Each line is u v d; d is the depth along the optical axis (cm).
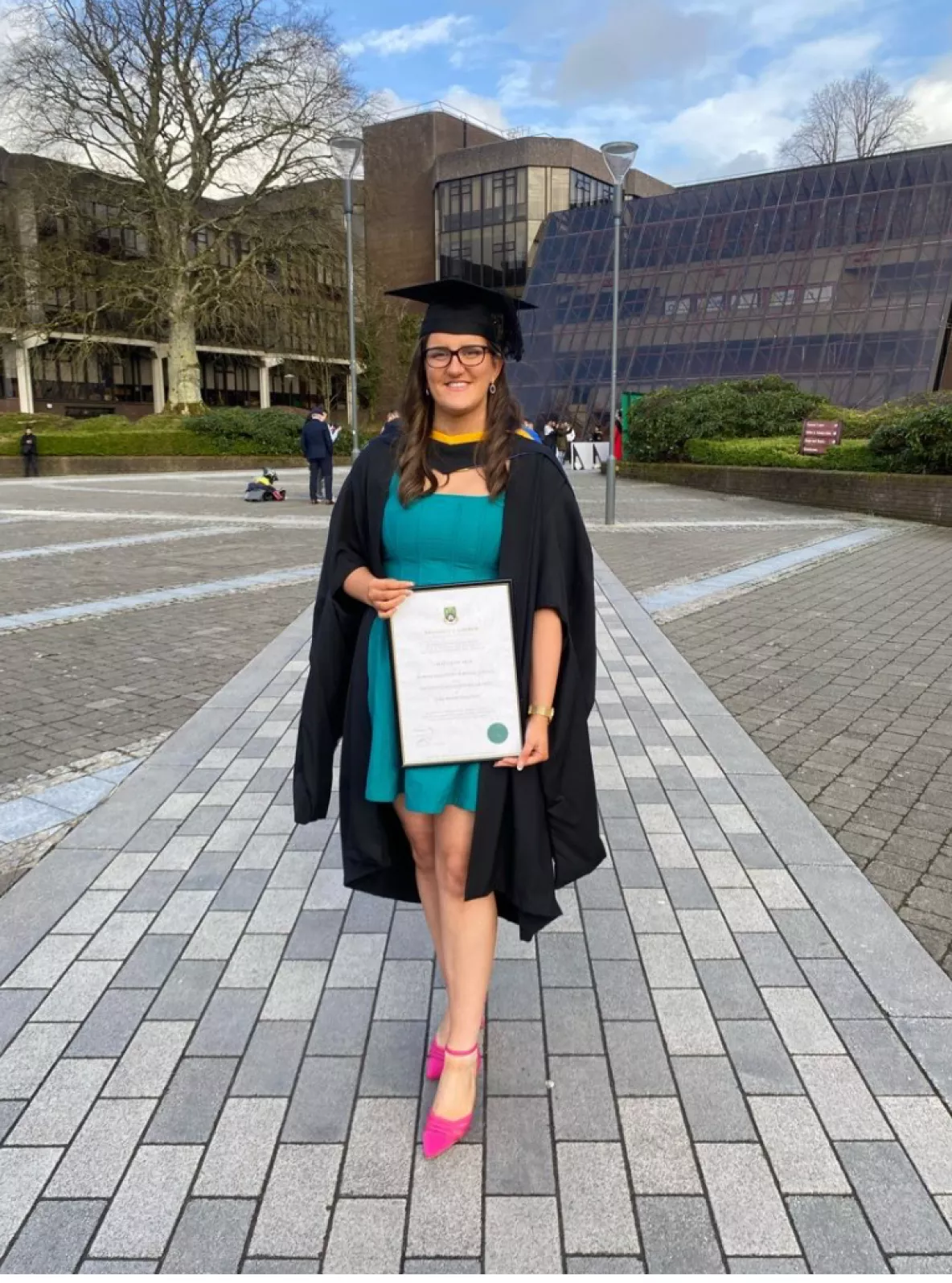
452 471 198
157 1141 215
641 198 4384
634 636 722
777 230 3841
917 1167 207
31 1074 237
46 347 4328
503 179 5547
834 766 454
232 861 352
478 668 191
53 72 2816
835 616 809
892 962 286
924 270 3409
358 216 4869
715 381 3641
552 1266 183
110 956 289
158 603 849
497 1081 235
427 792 196
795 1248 187
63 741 482
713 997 270
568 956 291
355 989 274
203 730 496
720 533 1420
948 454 1631
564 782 206
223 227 3325
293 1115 223
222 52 2927
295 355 4641
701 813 397
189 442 3306
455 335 193
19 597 873
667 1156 211
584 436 3878
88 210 3459
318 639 214
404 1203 198
